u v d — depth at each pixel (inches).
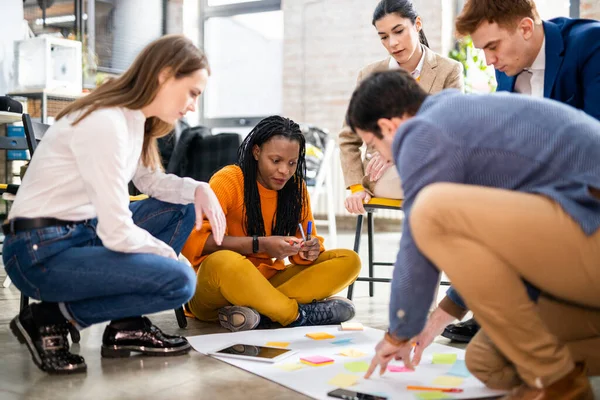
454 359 68.4
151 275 65.6
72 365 65.7
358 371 64.5
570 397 49.4
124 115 66.4
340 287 90.6
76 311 67.4
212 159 139.4
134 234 64.6
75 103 66.7
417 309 50.0
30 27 241.8
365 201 97.7
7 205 202.2
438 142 48.4
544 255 47.4
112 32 261.1
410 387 58.7
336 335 81.0
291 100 268.8
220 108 288.5
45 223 64.4
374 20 100.2
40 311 67.2
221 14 281.0
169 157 145.3
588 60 73.7
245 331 83.3
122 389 60.4
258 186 92.7
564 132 47.8
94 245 70.1
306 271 89.7
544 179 48.0
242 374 64.9
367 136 55.1
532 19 72.7
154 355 72.0
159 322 93.0
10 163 205.6
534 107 49.2
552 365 48.9
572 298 50.3
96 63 255.1
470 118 49.0
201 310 91.1
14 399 57.8
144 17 269.0
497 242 47.4
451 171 48.4
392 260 164.1
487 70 223.1
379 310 101.7
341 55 258.7
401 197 95.8
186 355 72.4
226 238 89.3
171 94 66.8
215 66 287.1
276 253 87.5
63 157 64.8
